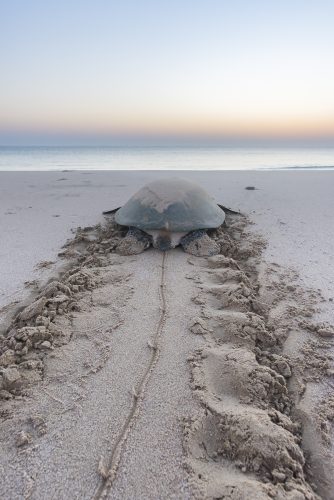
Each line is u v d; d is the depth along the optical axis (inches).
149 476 66.6
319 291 142.0
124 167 823.1
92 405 83.8
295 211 272.8
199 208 189.5
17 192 360.8
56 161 1124.5
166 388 88.3
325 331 112.7
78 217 254.8
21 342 104.3
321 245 195.0
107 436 75.5
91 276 149.1
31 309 119.0
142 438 74.5
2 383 88.9
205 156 1448.1
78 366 97.2
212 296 133.3
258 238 207.2
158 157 1374.3
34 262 173.2
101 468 67.9
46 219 250.8
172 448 72.4
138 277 150.9
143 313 122.3
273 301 134.3
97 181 438.3
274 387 88.7
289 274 157.8
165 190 193.9
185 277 150.4
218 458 71.4
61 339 108.3
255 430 72.3
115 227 215.6
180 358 99.3
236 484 63.4
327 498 65.9
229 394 86.2
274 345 109.2
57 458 70.8
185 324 115.3
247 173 529.3
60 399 85.9
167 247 177.2
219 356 97.4
